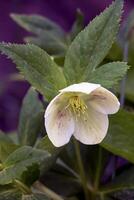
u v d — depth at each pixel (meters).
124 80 0.55
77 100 0.40
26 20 0.60
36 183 0.49
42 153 0.37
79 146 0.49
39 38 0.59
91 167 0.50
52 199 0.48
